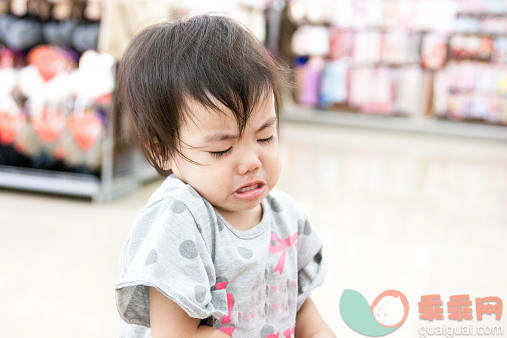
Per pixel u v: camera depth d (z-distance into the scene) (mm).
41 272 1977
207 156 694
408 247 2467
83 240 2312
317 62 6566
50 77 2939
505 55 6266
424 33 6445
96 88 2873
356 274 2105
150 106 710
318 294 1911
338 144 5336
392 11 6426
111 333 1591
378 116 6559
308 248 892
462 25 6324
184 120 689
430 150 5328
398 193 3484
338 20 6488
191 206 705
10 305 1722
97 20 2846
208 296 683
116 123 2947
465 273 2186
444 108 6402
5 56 2986
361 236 2580
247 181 711
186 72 680
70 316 1675
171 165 755
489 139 6242
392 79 6434
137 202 2941
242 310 738
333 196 3297
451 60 6375
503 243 2600
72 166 2969
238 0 4324
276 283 787
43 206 2766
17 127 3010
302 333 887
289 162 4277
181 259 678
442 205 3244
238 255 735
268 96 705
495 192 3666
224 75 676
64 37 2867
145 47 729
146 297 696
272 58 774
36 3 2896
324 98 6598
